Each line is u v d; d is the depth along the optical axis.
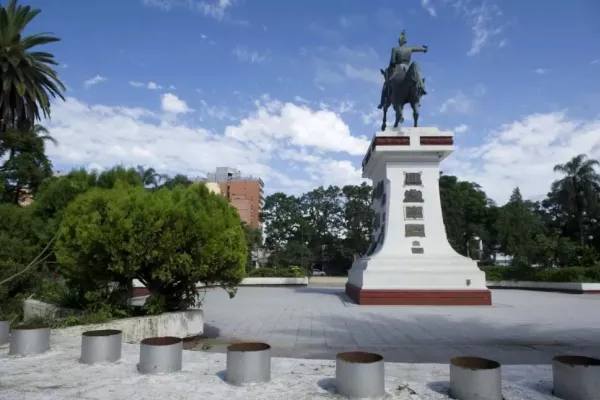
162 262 7.78
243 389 4.69
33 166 31.94
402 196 16.45
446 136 16.33
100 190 8.41
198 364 5.77
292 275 29.62
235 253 8.51
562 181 42.84
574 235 47.72
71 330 7.18
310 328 10.40
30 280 11.48
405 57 17.95
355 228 53.47
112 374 5.27
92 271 7.99
